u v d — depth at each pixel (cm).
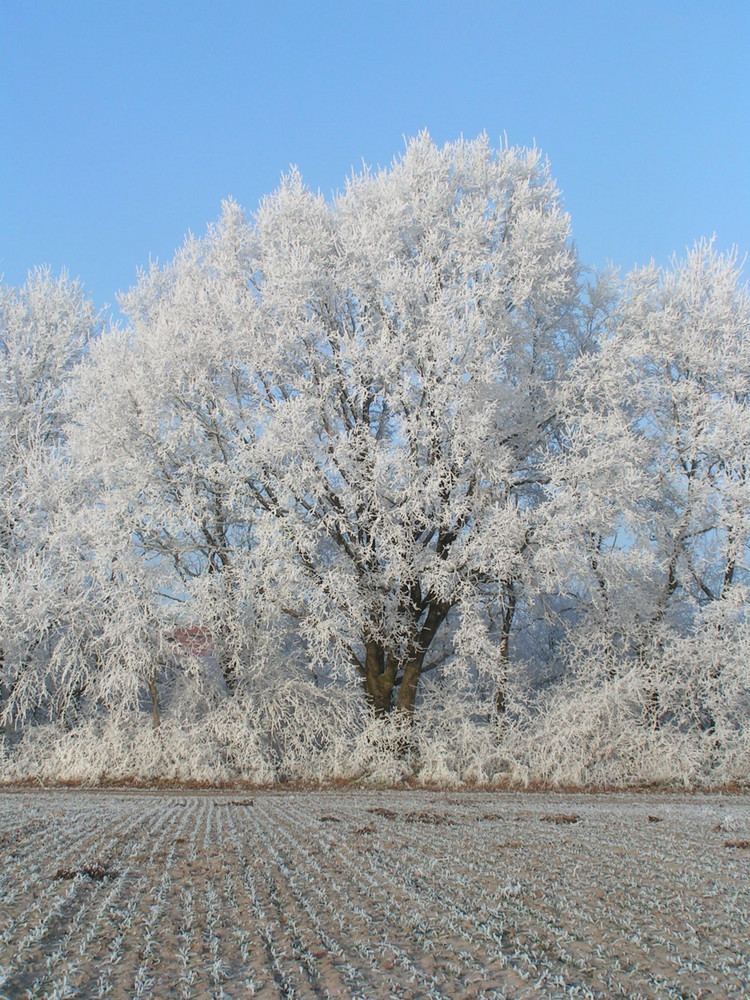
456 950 657
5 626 2291
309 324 2291
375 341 2306
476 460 2195
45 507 2534
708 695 2394
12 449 2645
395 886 862
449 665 2281
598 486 2167
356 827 1311
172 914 751
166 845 1122
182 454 2284
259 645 2336
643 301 2562
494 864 1004
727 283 2598
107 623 2245
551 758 2247
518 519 2155
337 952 641
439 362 2173
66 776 2219
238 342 2288
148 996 550
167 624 2256
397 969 611
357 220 2488
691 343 2536
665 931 718
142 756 2255
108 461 2245
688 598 2544
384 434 2466
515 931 710
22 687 2333
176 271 2778
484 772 2255
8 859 995
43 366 2925
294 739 2325
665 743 2308
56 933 699
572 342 2645
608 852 1105
